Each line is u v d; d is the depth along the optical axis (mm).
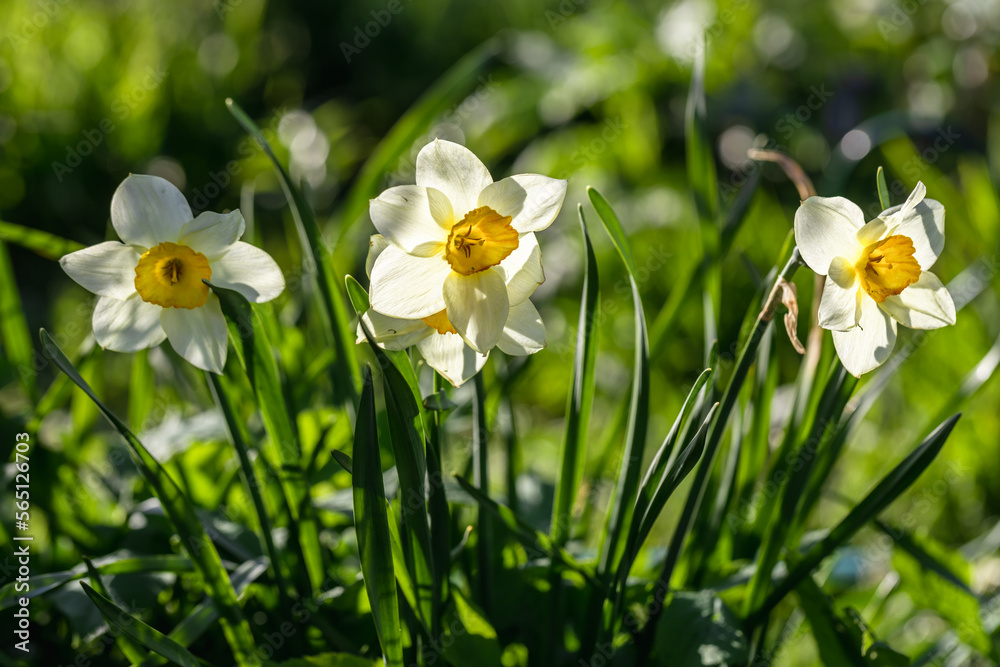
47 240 1046
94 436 1250
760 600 984
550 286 2691
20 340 1099
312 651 981
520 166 3295
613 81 2979
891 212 897
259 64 4285
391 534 930
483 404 977
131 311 908
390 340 898
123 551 1013
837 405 961
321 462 1048
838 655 985
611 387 2316
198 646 998
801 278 2049
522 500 1101
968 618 1025
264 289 912
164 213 901
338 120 4059
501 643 1006
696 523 1024
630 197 2846
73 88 3303
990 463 1534
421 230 888
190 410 1138
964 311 1629
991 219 1780
